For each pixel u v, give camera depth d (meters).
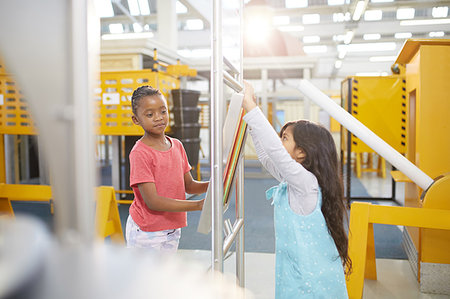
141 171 1.20
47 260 0.20
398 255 2.65
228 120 0.91
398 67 3.94
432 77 2.26
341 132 4.62
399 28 11.54
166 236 1.30
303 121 1.27
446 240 2.01
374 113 4.05
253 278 2.18
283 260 1.15
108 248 0.23
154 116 1.25
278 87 13.45
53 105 0.26
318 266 1.10
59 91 0.27
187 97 4.33
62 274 0.19
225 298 0.22
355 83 4.07
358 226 1.80
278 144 1.08
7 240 0.19
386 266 2.43
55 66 0.27
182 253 2.53
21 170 5.30
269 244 2.82
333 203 1.19
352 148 4.13
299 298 1.09
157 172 1.24
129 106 3.75
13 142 4.59
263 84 6.13
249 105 1.10
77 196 0.27
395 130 4.02
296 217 1.13
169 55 5.03
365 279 2.21
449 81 2.25
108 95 3.77
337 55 12.86
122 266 0.21
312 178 1.15
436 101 2.26
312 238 1.12
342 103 4.62
